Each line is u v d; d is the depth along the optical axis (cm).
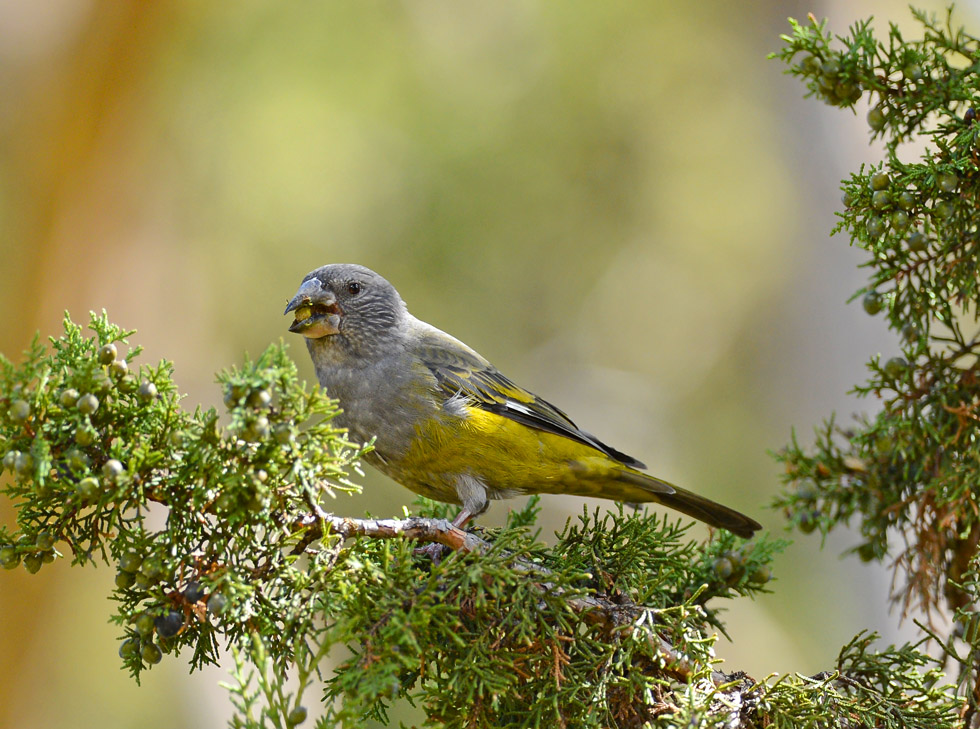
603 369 1839
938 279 523
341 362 729
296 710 387
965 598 577
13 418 400
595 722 448
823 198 1650
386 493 1427
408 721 1107
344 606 441
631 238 1700
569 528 564
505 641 482
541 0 1573
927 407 569
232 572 423
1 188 1348
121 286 1389
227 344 1443
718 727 447
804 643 1436
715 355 1841
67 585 1271
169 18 1377
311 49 1434
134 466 408
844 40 510
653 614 500
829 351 1652
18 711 1228
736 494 1762
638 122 1638
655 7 1611
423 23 1517
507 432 712
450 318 1574
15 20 1352
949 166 484
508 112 1572
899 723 462
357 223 1484
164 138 1406
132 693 1294
